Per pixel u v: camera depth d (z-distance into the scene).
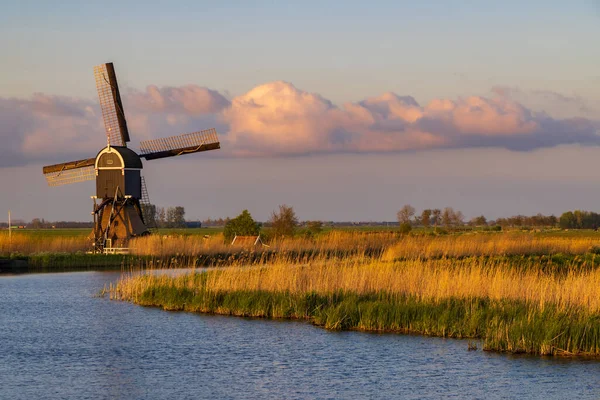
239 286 52.09
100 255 90.06
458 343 39.66
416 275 49.00
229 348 39.12
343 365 35.44
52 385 32.38
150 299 54.66
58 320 47.69
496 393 30.88
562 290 42.16
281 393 31.11
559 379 32.59
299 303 47.97
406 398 30.31
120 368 35.22
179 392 31.31
